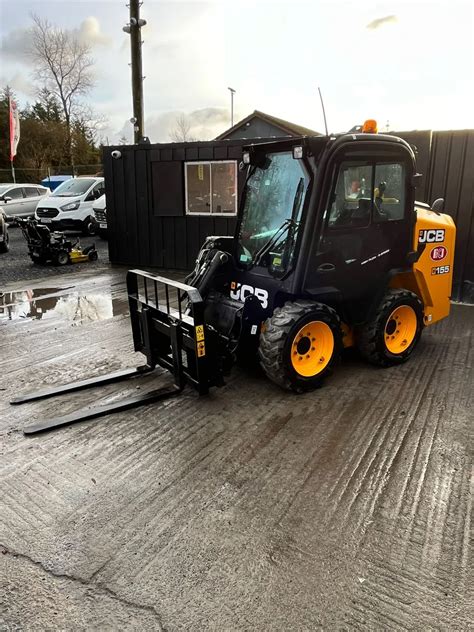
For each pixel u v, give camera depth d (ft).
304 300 12.81
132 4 41.68
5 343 17.62
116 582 7.18
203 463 10.06
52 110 129.80
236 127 92.99
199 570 7.34
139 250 31.89
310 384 12.94
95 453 10.50
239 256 14.29
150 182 29.91
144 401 12.57
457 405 12.39
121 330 18.94
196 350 12.14
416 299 14.83
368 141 12.32
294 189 12.58
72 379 14.40
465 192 21.39
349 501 8.80
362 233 13.04
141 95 43.62
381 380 13.93
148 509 8.70
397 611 6.61
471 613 6.56
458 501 8.77
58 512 8.67
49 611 6.72
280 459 10.14
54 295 24.79
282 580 7.14
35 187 56.39
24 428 11.51
